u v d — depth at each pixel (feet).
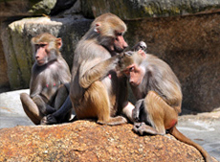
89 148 22.27
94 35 24.63
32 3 50.67
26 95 28.30
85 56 24.03
